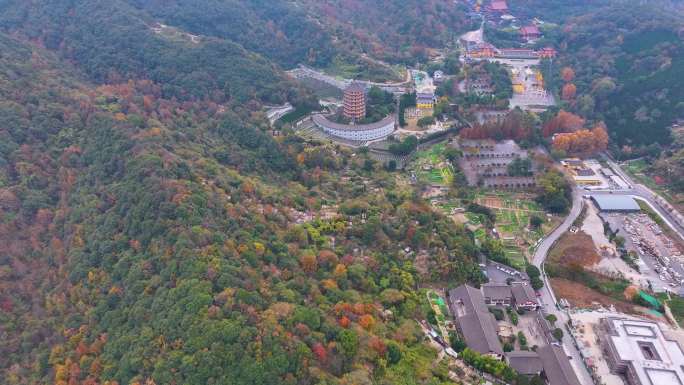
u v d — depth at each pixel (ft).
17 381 606.55
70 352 596.70
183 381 503.20
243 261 642.63
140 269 639.35
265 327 540.11
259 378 500.33
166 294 588.50
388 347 593.01
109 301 631.56
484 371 610.24
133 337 565.12
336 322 599.98
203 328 530.68
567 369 614.34
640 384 608.60
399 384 557.33
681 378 612.29
